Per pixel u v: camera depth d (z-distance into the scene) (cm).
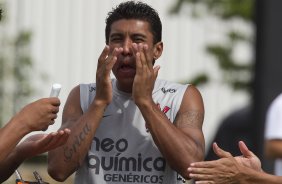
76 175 1042
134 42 1023
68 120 1050
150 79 1000
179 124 1034
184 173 998
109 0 2275
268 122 1545
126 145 1027
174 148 991
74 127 1017
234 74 2361
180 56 2323
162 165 1023
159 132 993
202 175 966
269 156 1531
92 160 1029
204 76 2325
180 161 993
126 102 1037
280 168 1525
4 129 941
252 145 1814
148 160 1024
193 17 2336
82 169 1033
